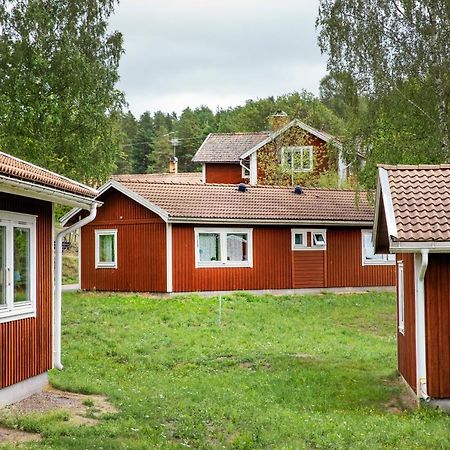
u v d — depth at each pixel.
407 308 12.59
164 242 25.56
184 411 10.50
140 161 100.44
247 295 25.75
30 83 26.17
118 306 22.56
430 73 24.08
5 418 9.52
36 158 25.80
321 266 28.50
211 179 46.47
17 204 10.77
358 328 20.64
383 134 24.62
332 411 11.12
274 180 43.03
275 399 11.85
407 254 12.48
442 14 24.09
